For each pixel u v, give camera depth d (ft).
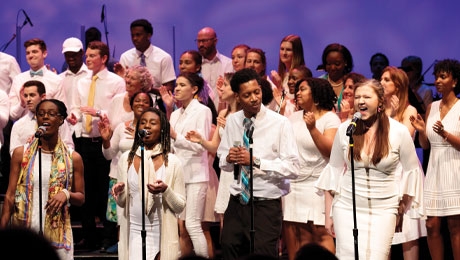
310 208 26.08
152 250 23.04
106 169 32.12
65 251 23.67
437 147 27.25
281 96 29.76
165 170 23.35
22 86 31.07
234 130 23.89
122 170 23.62
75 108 33.14
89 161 32.07
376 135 21.72
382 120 21.76
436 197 27.09
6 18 40.75
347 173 22.40
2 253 9.25
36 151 23.90
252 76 23.16
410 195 21.86
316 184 22.82
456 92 27.35
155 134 23.50
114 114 31.37
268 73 41.16
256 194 23.13
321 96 26.22
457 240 27.04
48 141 24.08
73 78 34.60
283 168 22.82
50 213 23.38
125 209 23.54
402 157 21.89
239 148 22.54
